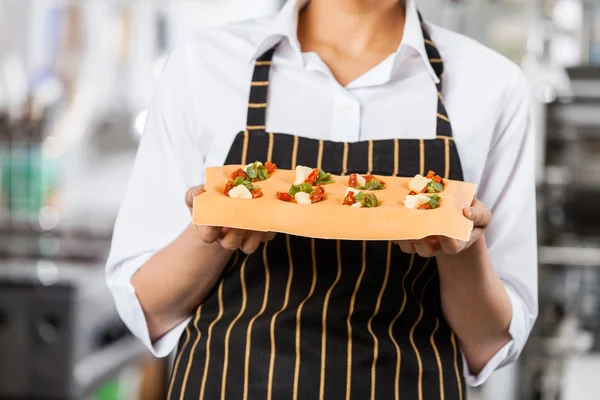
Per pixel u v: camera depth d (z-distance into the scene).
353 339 1.55
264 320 1.55
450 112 1.65
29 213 4.27
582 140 3.31
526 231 1.68
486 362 1.66
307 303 1.56
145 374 3.99
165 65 1.72
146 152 1.70
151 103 1.72
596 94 3.29
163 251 1.59
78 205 5.00
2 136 4.21
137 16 4.88
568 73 3.32
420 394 1.56
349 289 1.56
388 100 1.66
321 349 1.54
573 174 3.31
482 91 1.66
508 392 3.43
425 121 1.65
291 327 1.55
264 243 1.57
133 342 3.58
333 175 1.53
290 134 1.63
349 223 1.35
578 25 3.63
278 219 1.35
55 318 3.01
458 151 1.64
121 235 1.69
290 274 1.57
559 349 3.22
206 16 5.63
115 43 4.66
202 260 1.53
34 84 4.24
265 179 1.49
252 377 1.54
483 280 1.52
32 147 4.23
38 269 3.22
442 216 1.32
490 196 1.68
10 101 4.25
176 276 1.56
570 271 3.21
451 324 1.61
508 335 1.64
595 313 3.21
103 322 3.29
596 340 3.21
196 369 1.58
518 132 1.67
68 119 4.31
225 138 1.65
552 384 3.25
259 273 1.58
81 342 3.07
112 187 5.06
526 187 1.67
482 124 1.64
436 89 1.66
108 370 3.29
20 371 3.03
